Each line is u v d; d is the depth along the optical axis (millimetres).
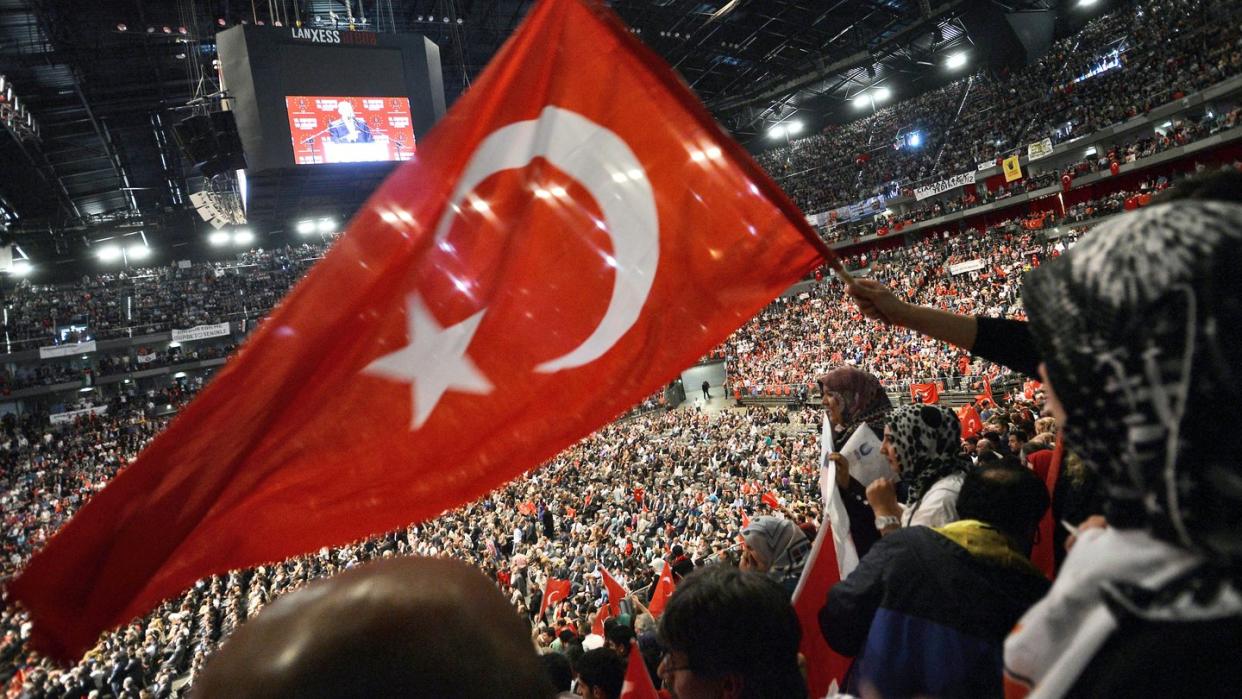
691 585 1627
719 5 46500
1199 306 689
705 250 2660
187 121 31281
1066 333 799
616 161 2740
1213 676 658
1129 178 36906
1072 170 38594
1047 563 2855
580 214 2703
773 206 2619
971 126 49219
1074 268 825
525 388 2551
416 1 43031
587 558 15977
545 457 2533
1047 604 862
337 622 605
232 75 33594
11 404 44375
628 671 2502
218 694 575
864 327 36719
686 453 27109
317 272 2449
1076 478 2520
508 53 2826
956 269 37094
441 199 2652
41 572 1938
